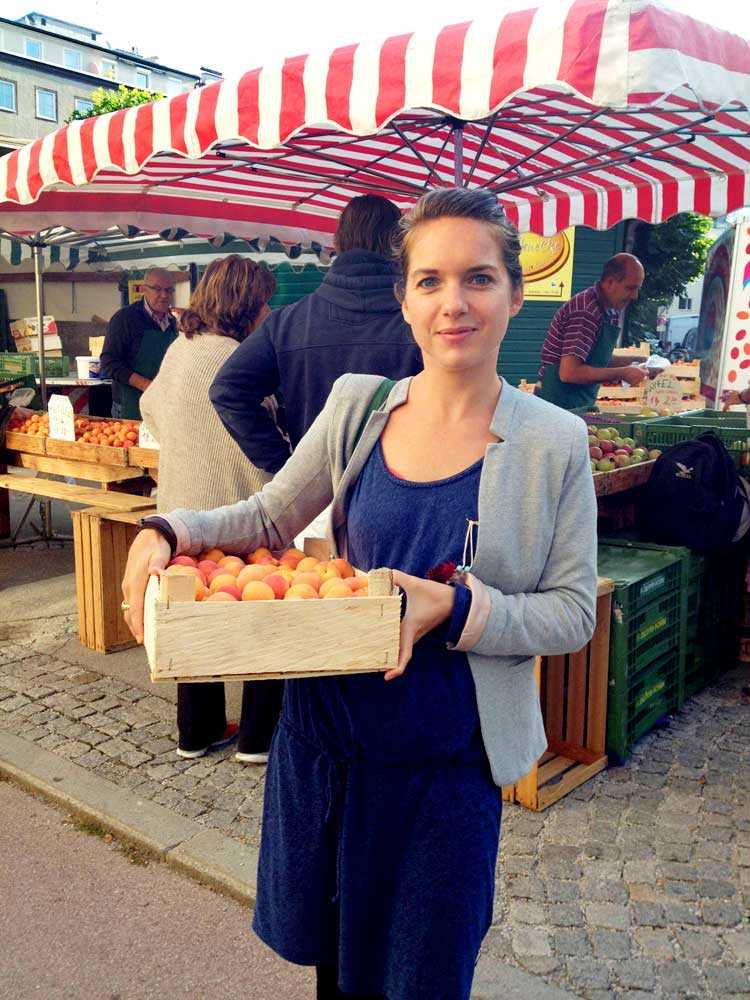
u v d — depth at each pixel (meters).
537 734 1.55
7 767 3.52
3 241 7.41
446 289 1.38
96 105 29.14
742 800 3.28
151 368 6.71
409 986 1.44
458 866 1.43
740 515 4.10
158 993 2.38
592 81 2.44
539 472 1.42
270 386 3.04
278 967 2.48
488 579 1.43
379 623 1.33
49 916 2.69
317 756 1.50
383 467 1.52
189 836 3.04
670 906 2.66
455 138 3.96
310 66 3.01
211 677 1.29
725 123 3.90
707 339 9.36
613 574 3.53
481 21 2.68
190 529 1.58
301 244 7.60
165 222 6.78
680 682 3.99
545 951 2.46
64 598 5.71
